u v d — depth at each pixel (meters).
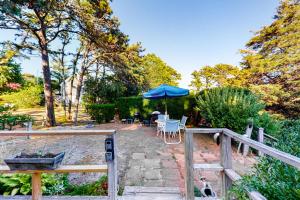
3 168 2.31
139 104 11.26
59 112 16.83
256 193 1.76
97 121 11.67
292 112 13.30
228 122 6.00
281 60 13.47
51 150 5.44
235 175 2.23
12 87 16.95
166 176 3.65
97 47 12.85
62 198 2.60
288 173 1.74
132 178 3.57
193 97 10.08
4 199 2.60
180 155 4.92
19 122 9.61
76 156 4.86
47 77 10.06
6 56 10.33
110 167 2.31
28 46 10.41
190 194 2.50
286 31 13.90
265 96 12.84
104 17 11.33
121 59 12.99
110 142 2.30
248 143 1.90
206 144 6.13
